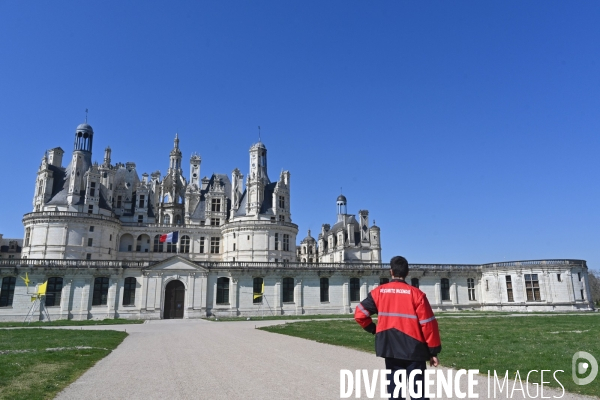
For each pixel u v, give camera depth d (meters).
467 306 80.75
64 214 72.81
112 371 17.91
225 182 96.94
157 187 93.06
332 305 73.12
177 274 65.81
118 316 62.34
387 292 8.55
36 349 24.27
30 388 14.32
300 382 15.05
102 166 87.19
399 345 8.04
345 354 22.00
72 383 15.50
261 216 83.19
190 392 13.82
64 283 61.56
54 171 79.88
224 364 19.14
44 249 71.50
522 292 76.69
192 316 64.88
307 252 131.00
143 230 85.56
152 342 29.59
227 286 68.31
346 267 74.69
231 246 83.50
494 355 21.30
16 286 60.16
